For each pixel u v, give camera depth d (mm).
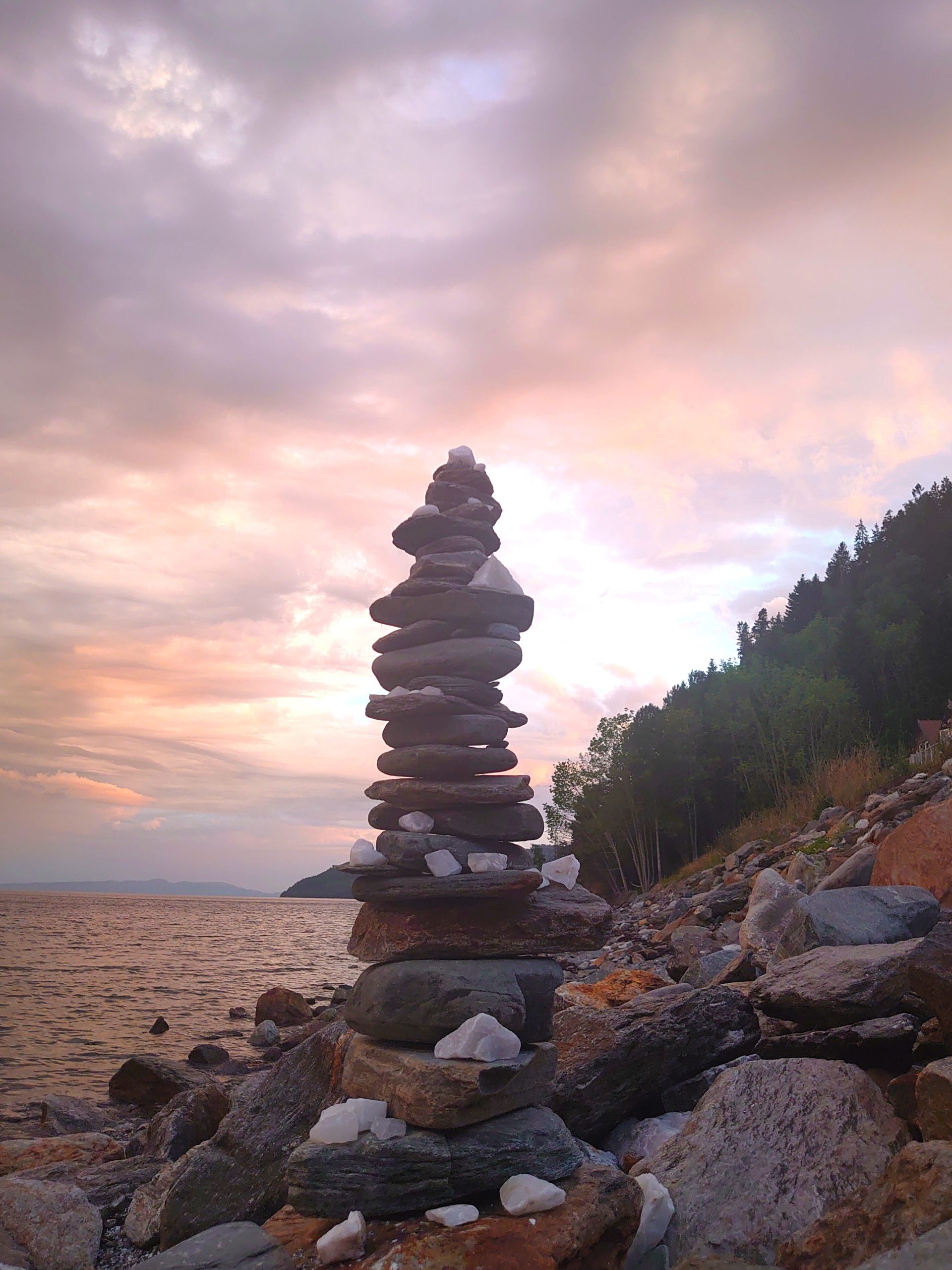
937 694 42312
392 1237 3680
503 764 4902
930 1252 2715
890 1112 4410
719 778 43562
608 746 44938
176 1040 17734
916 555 63188
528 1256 3459
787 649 52094
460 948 4523
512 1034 4168
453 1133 4031
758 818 29828
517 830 4918
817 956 6277
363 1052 4527
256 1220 4910
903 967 5621
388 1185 3828
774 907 9086
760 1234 3824
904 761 20641
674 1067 5902
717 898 16766
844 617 47219
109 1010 22141
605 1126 5691
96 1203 5637
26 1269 4766
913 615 48281
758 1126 4480
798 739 35719
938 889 8883
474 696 5102
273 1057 15352
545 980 4602
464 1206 3777
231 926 94188
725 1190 4129
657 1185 4152
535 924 4590
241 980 31562
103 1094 12367
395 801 4914
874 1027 5305
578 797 45812
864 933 7047
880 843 11242
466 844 4801
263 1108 5270
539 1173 4047
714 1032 6047
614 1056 5688
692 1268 3279
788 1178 4098
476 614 5160
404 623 5414
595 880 49000
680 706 56250
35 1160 7121
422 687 5133
